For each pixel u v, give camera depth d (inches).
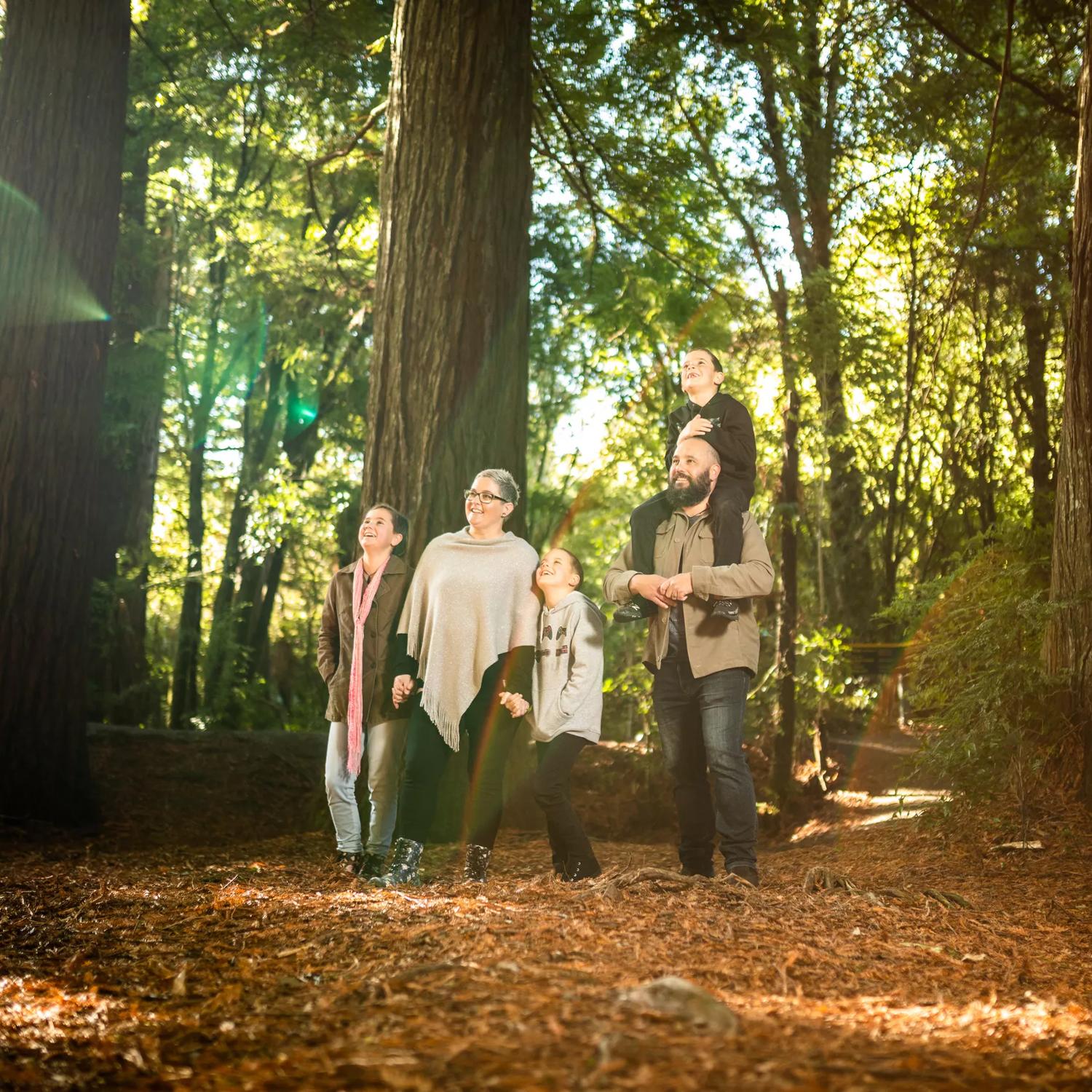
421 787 199.2
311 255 636.7
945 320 592.7
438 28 311.0
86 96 327.0
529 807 314.7
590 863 194.9
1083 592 269.1
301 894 180.1
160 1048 102.0
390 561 225.6
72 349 319.9
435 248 303.7
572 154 483.5
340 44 515.2
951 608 320.5
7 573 306.2
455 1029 95.7
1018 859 232.1
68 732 314.2
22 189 318.0
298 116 578.9
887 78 526.3
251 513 732.0
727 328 547.5
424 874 226.5
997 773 253.4
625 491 765.9
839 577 622.8
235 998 116.9
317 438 761.0
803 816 394.0
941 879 218.7
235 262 661.3
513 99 315.3
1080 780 262.7
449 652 197.6
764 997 111.3
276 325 671.8
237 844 293.3
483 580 199.0
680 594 192.2
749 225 526.3
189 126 613.0
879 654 553.9
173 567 722.2
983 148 526.6
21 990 127.7
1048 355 632.4
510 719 200.2
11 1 326.3
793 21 464.1
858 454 611.5
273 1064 92.0
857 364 467.2
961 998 118.0
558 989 106.7
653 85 464.8
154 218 669.3
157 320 711.1
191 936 149.9
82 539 320.8
